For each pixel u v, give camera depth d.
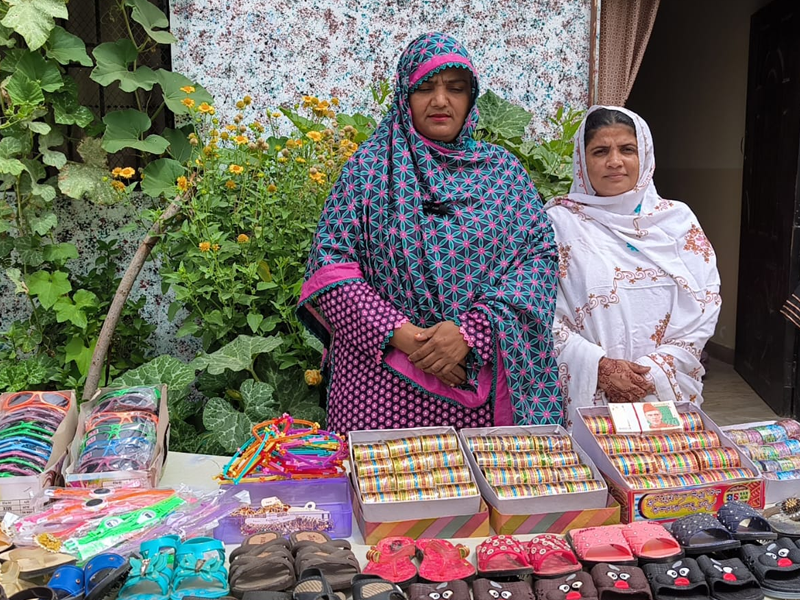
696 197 6.22
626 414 1.62
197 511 1.43
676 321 2.05
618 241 2.09
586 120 2.11
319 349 2.64
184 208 2.72
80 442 1.65
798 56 4.21
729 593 1.22
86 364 2.92
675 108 6.60
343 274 1.83
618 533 1.35
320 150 2.82
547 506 1.40
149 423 1.67
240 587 1.20
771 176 4.64
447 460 1.51
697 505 1.44
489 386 1.85
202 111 2.75
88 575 1.23
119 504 1.43
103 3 3.22
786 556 1.28
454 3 3.35
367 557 1.29
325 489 1.50
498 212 1.91
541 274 1.90
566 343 2.01
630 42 3.68
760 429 1.71
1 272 3.15
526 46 3.45
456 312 1.84
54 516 1.38
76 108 3.01
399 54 3.34
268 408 2.53
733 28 5.50
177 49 3.17
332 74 3.30
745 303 5.20
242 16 3.19
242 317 2.75
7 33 2.85
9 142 2.86
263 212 2.74
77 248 3.21
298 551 1.29
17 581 1.23
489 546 1.29
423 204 1.89
